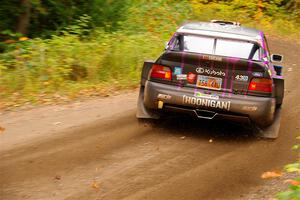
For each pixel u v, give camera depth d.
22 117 7.05
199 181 5.00
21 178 4.80
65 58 9.99
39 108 7.61
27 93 8.36
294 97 9.71
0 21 11.05
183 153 5.88
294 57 16.08
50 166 5.16
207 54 6.23
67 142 5.97
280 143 6.52
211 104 6.17
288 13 27.36
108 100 8.37
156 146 6.07
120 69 10.27
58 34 11.81
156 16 16.25
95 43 10.91
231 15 22.98
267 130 6.65
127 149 5.87
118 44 11.19
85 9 12.77
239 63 6.09
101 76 9.88
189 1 21.42
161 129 6.79
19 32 11.30
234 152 6.05
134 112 7.57
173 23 16.42
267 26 23.38
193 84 6.28
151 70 6.46
